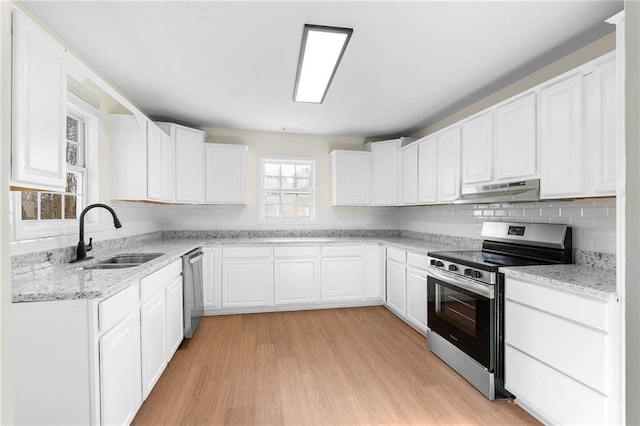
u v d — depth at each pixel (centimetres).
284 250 381
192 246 318
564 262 216
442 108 338
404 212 460
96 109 258
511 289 199
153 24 191
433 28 194
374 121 386
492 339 205
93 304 141
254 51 222
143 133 283
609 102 164
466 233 326
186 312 285
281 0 169
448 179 307
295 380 226
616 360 143
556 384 169
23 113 133
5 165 40
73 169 239
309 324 339
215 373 235
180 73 256
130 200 286
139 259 260
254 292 373
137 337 184
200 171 384
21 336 138
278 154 445
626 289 35
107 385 148
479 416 188
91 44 213
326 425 180
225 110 346
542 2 170
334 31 193
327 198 459
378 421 184
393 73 256
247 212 436
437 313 264
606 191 165
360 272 400
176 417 186
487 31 197
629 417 35
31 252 183
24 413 138
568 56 226
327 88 272
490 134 251
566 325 163
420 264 305
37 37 140
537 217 246
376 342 293
